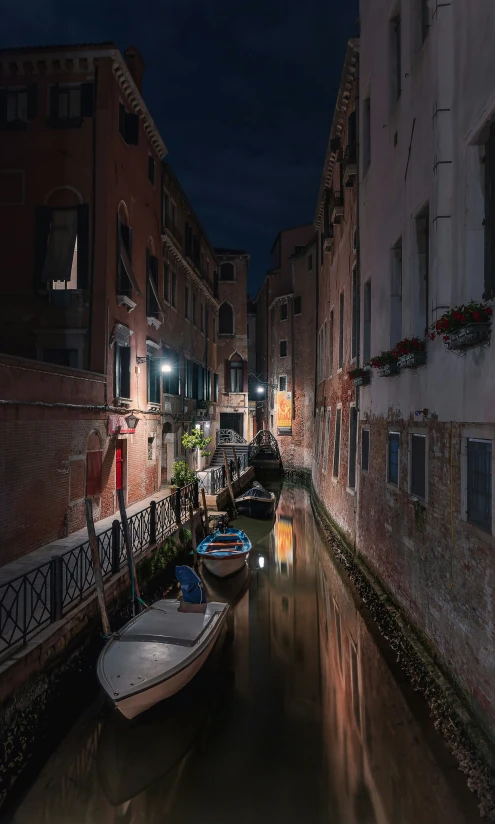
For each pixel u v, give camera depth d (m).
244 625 9.65
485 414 5.21
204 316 25.84
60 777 5.33
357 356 12.44
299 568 13.56
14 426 8.89
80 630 7.05
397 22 9.41
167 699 6.45
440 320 5.63
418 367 7.47
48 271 12.38
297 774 5.46
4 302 12.73
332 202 15.78
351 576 11.33
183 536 12.92
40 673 5.95
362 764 5.61
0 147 12.95
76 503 11.26
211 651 7.35
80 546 7.50
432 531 6.79
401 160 8.54
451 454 6.13
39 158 12.85
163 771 5.50
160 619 7.68
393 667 7.29
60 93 12.99
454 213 6.18
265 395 38.94
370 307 11.34
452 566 6.07
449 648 6.13
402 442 8.32
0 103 12.99
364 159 11.95
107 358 12.73
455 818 4.74
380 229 10.06
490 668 5.01
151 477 16.78
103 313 12.57
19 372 9.03
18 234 12.77
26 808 4.93
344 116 14.58
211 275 27.83
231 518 19.55
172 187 19.02
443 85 6.35
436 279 6.44
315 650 8.57
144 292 15.70
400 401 8.48
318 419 22.67
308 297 31.48
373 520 10.31
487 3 5.35
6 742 5.22
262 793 5.18
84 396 11.57
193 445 19.56
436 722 5.84
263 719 6.53
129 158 14.30
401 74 8.52
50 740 5.84
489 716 5.01
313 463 25.09
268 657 8.31
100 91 12.83
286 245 36.34
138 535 10.20
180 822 4.82
